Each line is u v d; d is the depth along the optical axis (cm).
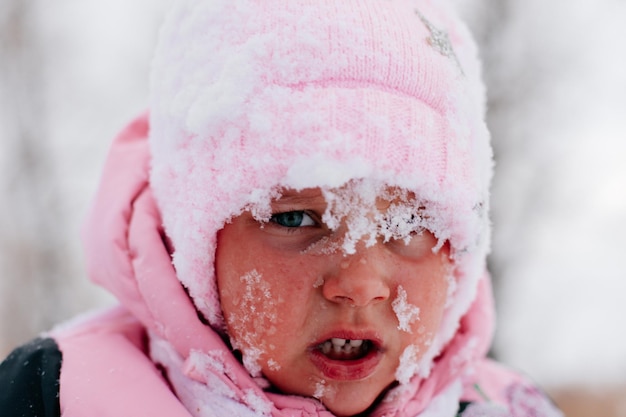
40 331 106
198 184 40
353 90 38
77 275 114
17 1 132
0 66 130
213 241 40
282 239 39
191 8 42
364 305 38
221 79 39
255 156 38
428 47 41
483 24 108
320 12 39
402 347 41
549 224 114
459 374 46
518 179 111
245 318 40
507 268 109
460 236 41
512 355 106
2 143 126
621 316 110
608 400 98
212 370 41
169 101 42
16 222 118
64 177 125
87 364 42
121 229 45
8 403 42
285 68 38
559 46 110
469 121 41
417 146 38
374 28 40
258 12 40
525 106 109
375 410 43
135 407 40
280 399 41
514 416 51
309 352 40
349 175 37
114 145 48
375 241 39
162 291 42
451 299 44
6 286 110
